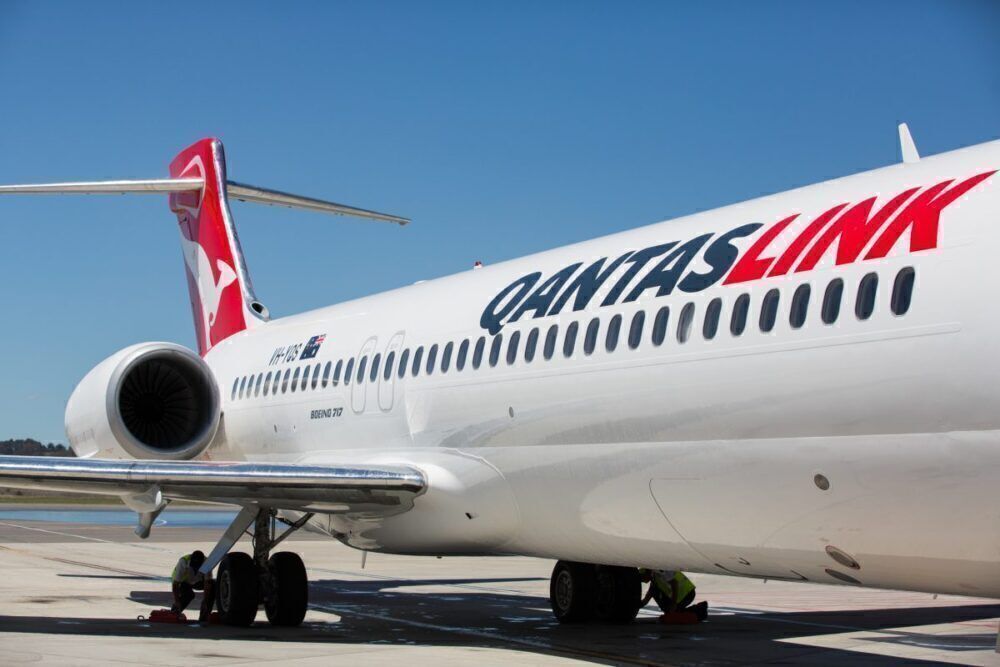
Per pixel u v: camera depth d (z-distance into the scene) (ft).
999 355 22.16
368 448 44.86
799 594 60.23
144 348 48.80
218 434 59.98
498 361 37.19
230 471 38.40
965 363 22.68
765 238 28.89
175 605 43.57
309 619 45.42
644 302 31.71
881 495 24.50
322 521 46.14
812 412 25.77
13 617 43.62
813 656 35.83
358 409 45.68
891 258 24.82
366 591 58.90
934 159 26.40
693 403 29.09
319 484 38.06
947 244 23.77
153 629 40.81
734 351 28.02
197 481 38.45
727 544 29.53
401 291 48.42
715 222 31.76
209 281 66.13
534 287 37.63
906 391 23.73
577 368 33.40
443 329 41.29
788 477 26.50
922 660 35.22
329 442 48.21
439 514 39.01
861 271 25.40
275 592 42.63
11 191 60.13
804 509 26.45
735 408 27.81
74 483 39.32
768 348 27.09
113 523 142.31
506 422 36.29
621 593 43.86
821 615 48.93
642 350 31.07
